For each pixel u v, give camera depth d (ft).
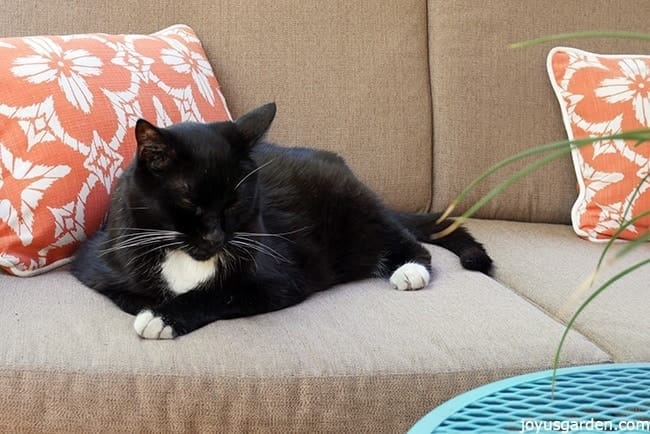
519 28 7.32
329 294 5.41
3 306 4.63
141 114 5.76
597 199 6.78
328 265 5.69
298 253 5.51
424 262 5.89
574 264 6.07
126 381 4.12
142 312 4.50
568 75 7.11
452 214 7.27
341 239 5.93
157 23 6.93
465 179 7.18
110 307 4.76
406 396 4.30
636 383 3.61
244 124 5.00
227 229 4.81
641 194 6.69
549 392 3.51
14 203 5.12
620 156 6.77
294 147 6.64
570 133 7.07
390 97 7.14
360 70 7.11
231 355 4.28
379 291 5.44
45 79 5.34
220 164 4.73
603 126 6.89
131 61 5.96
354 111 7.07
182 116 6.08
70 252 5.39
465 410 3.31
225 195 4.76
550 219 7.33
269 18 7.02
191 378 4.15
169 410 4.14
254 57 7.00
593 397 3.46
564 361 4.52
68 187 5.24
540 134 7.30
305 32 7.06
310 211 5.86
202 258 4.81
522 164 7.25
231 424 4.19
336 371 4.26
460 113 7.19
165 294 4.91
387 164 7.11
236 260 4.87
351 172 6.44
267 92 7.00
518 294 5.64
